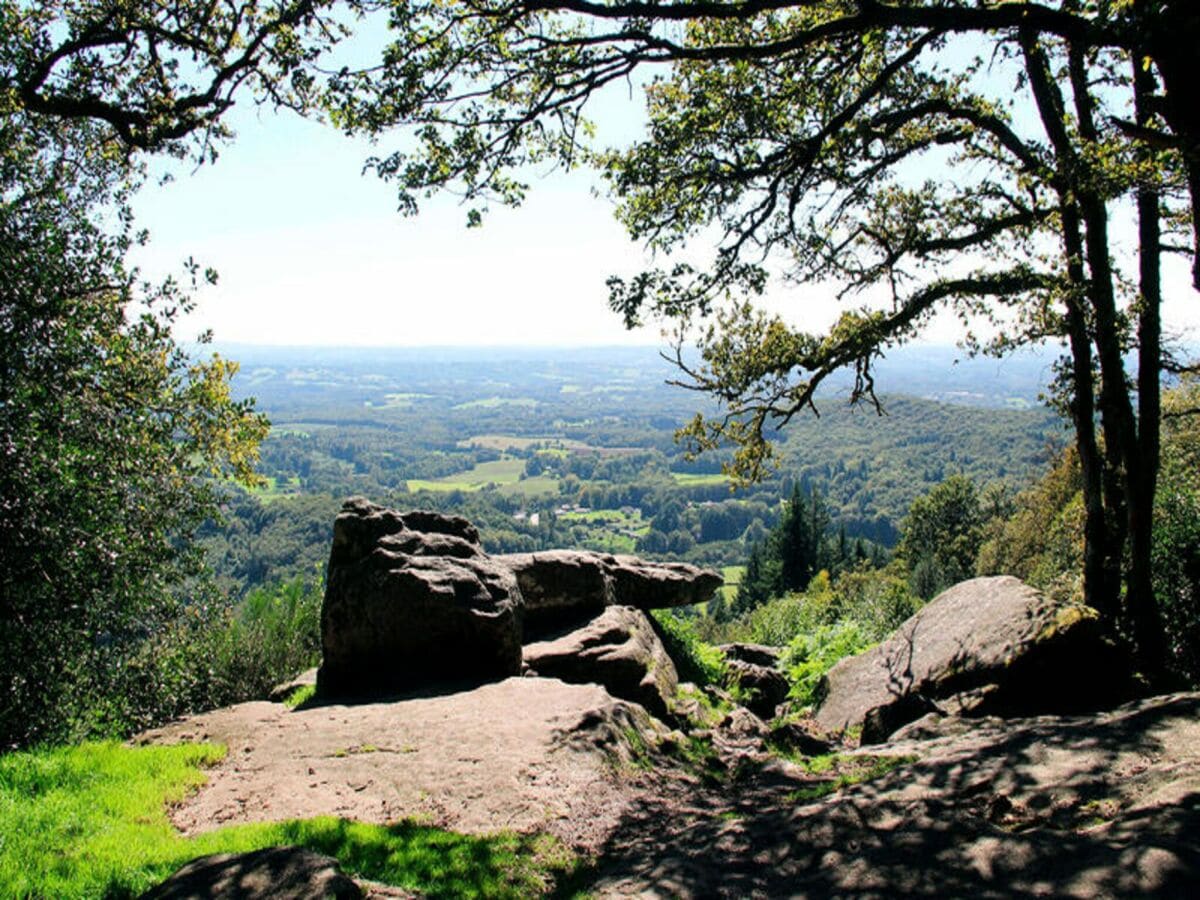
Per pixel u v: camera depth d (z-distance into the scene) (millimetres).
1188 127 5688
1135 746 5750
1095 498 12391
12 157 8250
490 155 7781
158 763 6863
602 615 12133
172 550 8164
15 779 5934
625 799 6676
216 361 10203
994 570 47875
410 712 8312
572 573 12297
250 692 11102
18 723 6988
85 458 7074
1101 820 4703
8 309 7277
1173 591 13016
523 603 10977
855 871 4387
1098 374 12961
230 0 8414
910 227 12203
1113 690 9055
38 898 4234
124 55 8758
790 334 12359
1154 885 3582
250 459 10070
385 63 7152
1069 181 9133
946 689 9656
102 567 7297
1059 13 6008
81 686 7695
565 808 6273
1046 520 40906
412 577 9781
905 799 5270
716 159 9047
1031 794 5328
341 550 10438
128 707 8234
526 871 5176
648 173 9023
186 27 8727
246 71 8406
